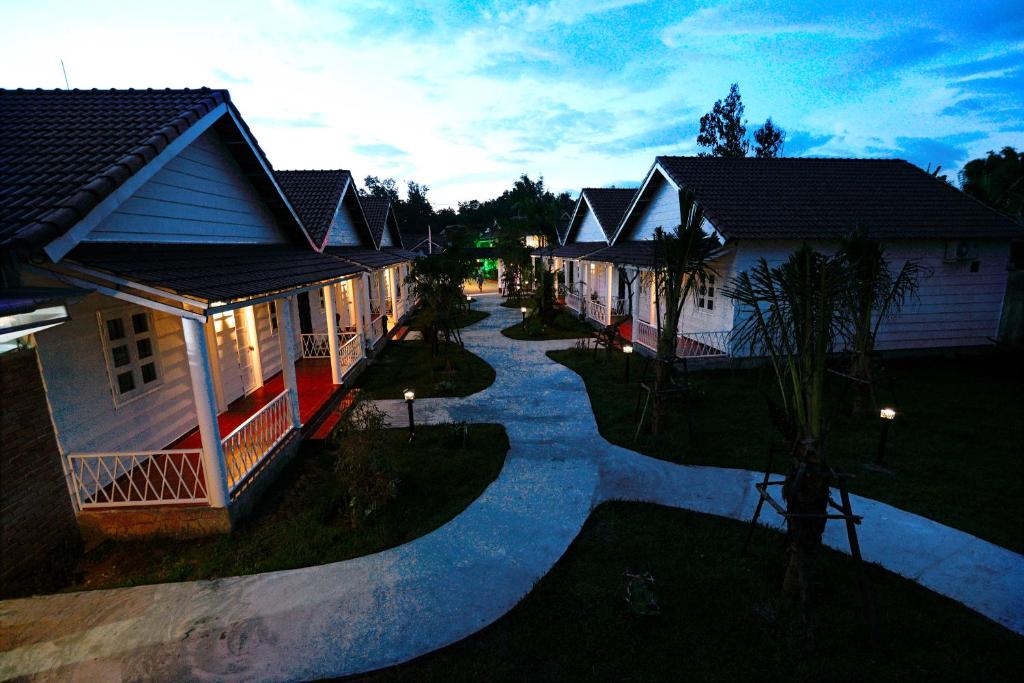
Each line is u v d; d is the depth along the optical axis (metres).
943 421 8.74
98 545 5.61
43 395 5.20
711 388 11.05
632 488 6.75
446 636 4.18
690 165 14.88
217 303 5.47
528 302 28.03
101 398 6.13
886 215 12.89
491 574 5.00
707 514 6.06
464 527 5.86
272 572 5.10
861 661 3.81
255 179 10.01
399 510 6.24
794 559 4.31
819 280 4.07
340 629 4.29
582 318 20.44
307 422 8.59
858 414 8.92
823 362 4.09
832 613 4.31
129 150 5.70
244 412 9.12
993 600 4.46
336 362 10.96
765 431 8.59
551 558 5.23
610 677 3.73
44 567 5.09
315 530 5.86
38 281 5.02
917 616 4.25
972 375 11.80
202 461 5.65
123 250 5.73
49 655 4.05
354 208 19.09
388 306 21.50
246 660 3.98
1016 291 13.03
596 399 10.59
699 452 7.78
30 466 5.03
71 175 5.18
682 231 7.67
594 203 22.75
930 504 6.06
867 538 5.43
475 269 37.31
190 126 6.54
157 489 6.34
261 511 6.30
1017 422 8.66
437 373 12.91
